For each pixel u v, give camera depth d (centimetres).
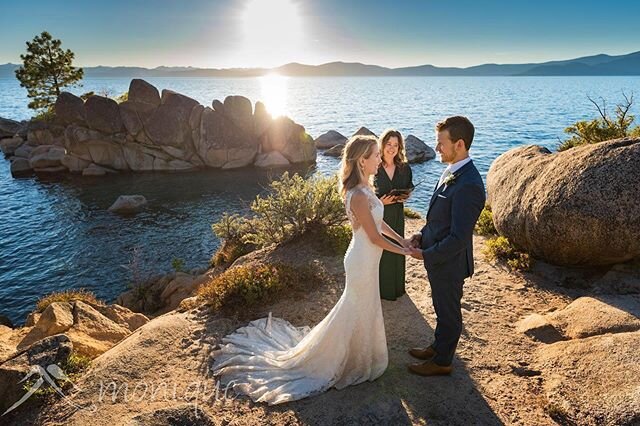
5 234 2044
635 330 482
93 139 3456
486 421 383
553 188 673
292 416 396
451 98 16562
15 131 5009
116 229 2103
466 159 382
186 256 1756
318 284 702
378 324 436
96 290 1483
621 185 605
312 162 3838
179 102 3525
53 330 638
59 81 4659
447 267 395
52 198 2720
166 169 3528
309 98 17838
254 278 661
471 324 558
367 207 399
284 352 482
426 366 445
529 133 5584
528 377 447
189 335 545
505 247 783
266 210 984
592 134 1180
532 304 618
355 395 421
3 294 1466
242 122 3638
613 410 371
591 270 687
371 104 13288
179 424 358
